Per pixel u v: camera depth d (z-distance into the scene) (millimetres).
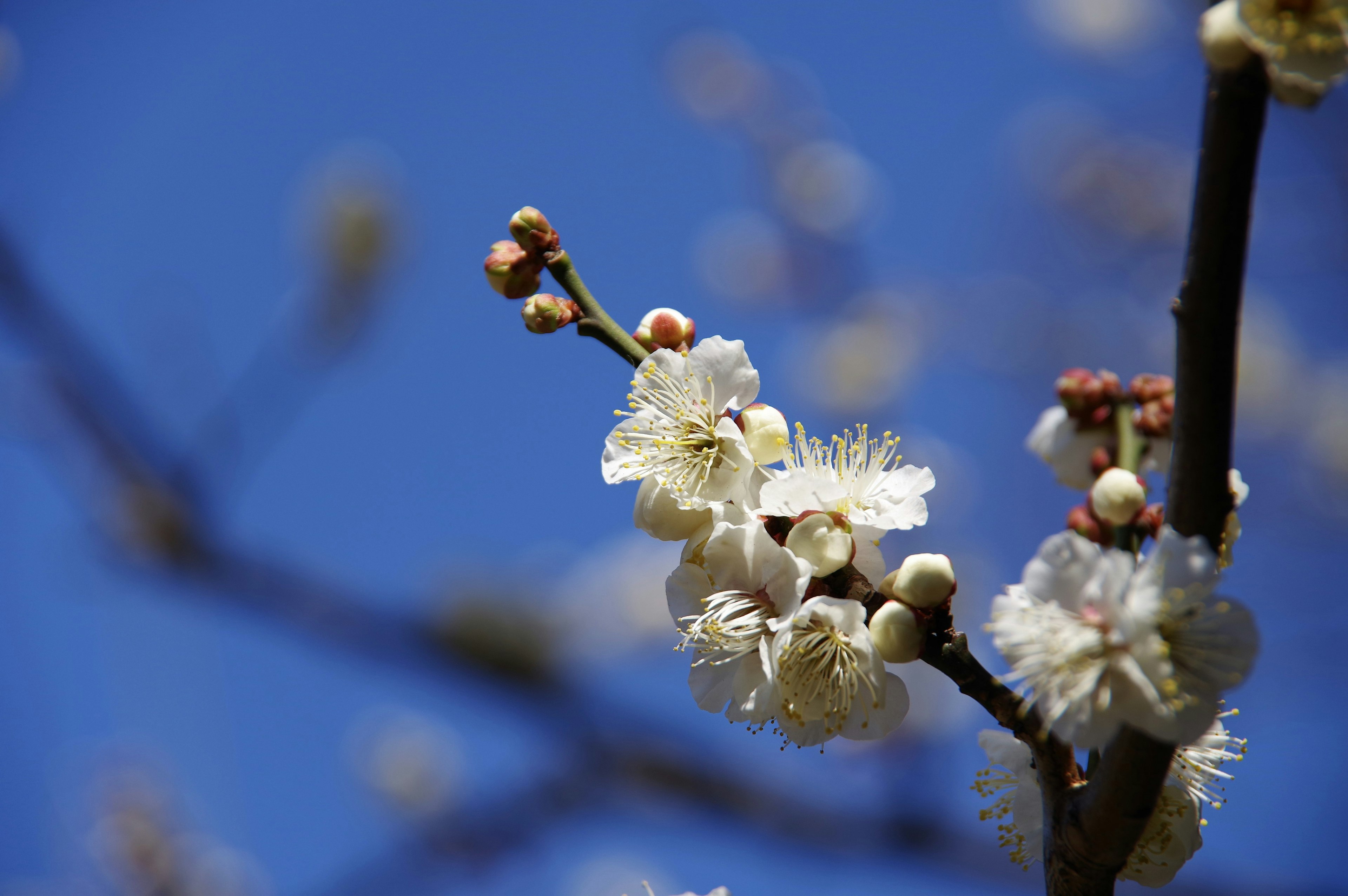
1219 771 615
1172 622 591
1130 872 614
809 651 616
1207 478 587
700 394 632
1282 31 583
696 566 625
